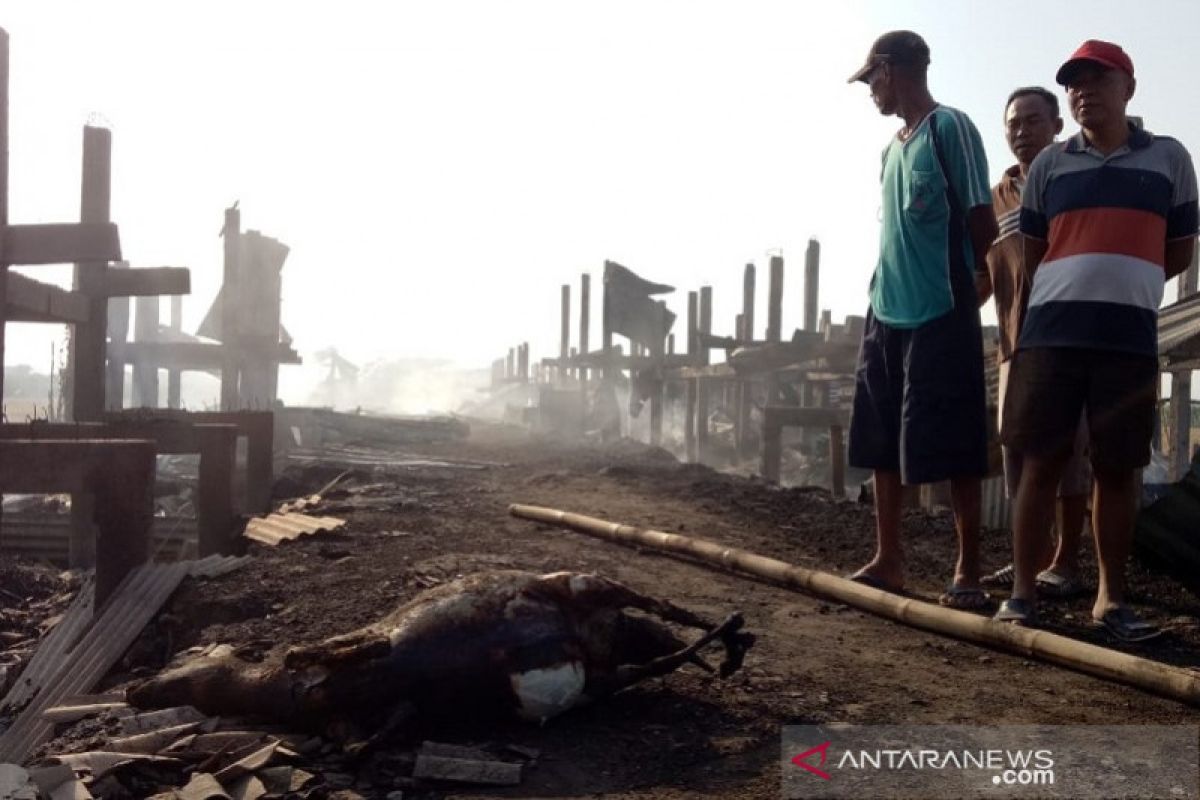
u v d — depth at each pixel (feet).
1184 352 28.94
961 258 15.90
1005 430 14.74
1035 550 14.52
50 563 33.24
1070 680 12.46
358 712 10.79
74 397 35.06
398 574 19.04
